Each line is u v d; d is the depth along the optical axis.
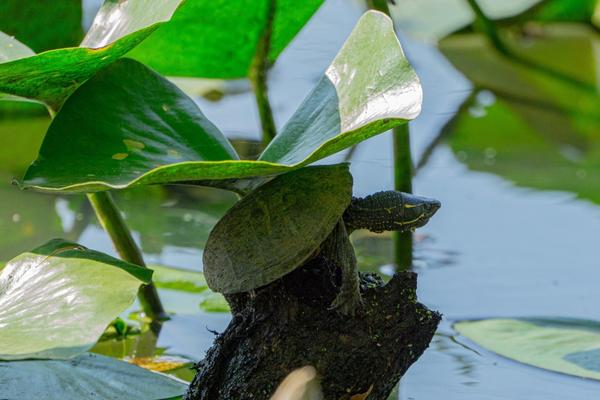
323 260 2.37
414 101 2.32
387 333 2.36
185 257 2.81
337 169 2.37
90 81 2.41
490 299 2.70
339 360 2.35
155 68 2.73
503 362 2.56
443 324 2.64
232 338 2.37
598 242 2.85
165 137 2.41
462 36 4.51
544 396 2.49
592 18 4.62
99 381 2.45
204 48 2.71
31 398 2.40
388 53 2.37
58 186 2.35
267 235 2.35
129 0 2.43
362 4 4.52
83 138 2.39
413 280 2.37
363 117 2.35
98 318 2.34
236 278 2.35
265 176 2.38
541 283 2.74
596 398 2.49
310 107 2.40
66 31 2.75
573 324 2.61
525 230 2.88
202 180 2.36
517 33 4.68
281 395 2.34
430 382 2.53
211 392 2.37
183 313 2.67
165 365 2.56
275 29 2.70
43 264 2.39
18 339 2.33
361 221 2.42
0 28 2.71
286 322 2.35
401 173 2.70
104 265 2.38
